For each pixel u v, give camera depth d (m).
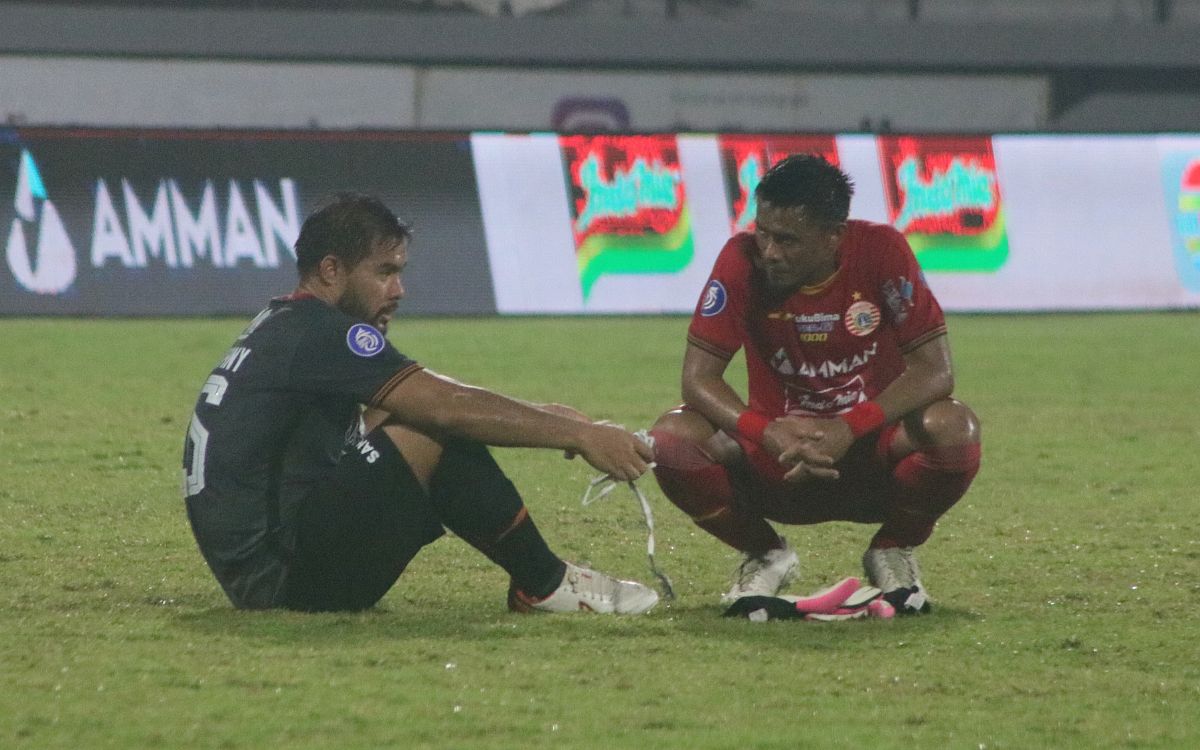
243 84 69.81
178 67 69.12
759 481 14.78
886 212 51.50
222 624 12.92
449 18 71.38
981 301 51.94
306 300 13.05
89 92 68.50
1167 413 29.94
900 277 14.05
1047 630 13.34
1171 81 75.69
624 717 10.50
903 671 11.87
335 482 12.80
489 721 10.37
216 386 13.06
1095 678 11.77
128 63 68.56
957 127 74.75
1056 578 15.80
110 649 12.06
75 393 31.17
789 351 14.55
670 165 51.41
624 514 19.47
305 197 49.41
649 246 51.12
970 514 19.73
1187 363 38.50
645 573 16.00
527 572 13.57
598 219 50.94
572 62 72.12
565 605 13.71
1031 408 30.59
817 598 13.65
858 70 73.81
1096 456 24.78
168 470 22.41
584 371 35.75
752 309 14.47
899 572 14.44
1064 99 75.38
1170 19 76.06
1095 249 52.78
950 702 11.05
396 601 14.20
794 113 73.81
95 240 47.94
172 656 11.86
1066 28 74.50
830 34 73.56
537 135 51.03
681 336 44.09
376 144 50.09
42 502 19.66
